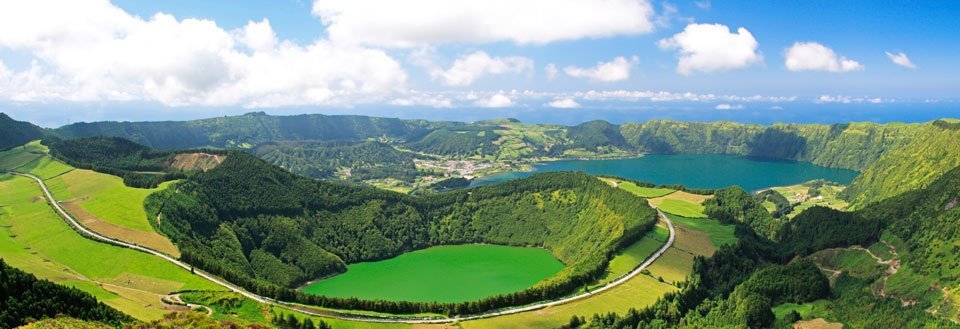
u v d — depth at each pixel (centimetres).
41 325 15250
